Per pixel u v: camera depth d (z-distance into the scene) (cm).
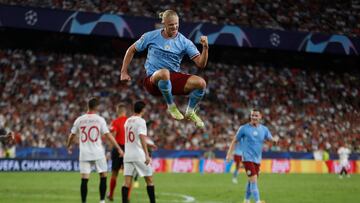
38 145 3100
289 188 2097
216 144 3475
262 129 1328
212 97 3872
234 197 1691
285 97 4084
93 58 3838
